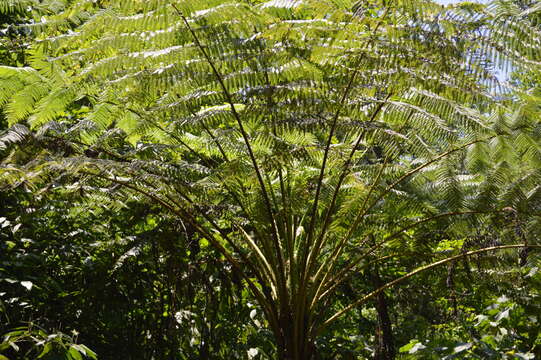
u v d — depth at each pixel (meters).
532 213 3.05
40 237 3.57
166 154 3.54
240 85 2.48
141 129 2.97
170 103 2.80
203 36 2.38
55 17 2.40
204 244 4.19
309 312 2.90
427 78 2.46
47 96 2.84
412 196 3.60
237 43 2.35
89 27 2.32
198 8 2.26
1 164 2.71
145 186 3.07
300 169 3.45
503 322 3.10
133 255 3.53
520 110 2.66
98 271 3.47
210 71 2.48
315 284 3.00
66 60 2.62
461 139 3.13
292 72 2.54
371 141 3.02
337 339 4.38
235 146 3.20
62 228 3.78
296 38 2.40
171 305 3.75
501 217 3.25
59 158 2.61
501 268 3.40
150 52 2.45
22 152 2.83
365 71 2.54
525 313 3.16
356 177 3.02
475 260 3.29
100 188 3.18
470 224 3.39
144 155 3.28
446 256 3.57
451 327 4.59
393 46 2.36
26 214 3.26
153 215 3.89
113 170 2.68
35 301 3.26
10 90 2.83
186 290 3.69
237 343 4.01
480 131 2.61
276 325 2.87
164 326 3.79
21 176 2.61
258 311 3.96
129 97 2.71
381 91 2.80
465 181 3.62
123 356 3.73
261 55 2.41
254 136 2.69
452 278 3.64
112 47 2.42
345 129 2.56
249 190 3.09
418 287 5.07
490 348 2.83
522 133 2.95
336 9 2.27
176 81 2.49
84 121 3.09
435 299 5.13
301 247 3.31
